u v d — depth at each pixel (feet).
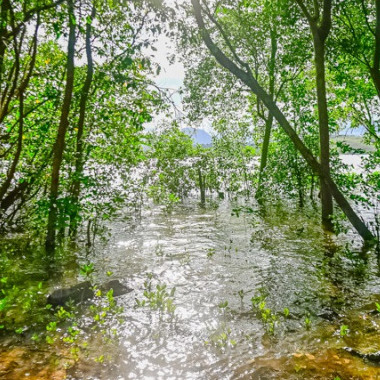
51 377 15.85
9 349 18.19
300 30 56.08
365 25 51.60
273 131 72.49
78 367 16.70
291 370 16.31
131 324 21.06
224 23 56.85
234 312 22.70
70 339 18.75
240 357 17.57
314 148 65.57
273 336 19.61
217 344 18.71
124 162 46.26
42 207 35.76
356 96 63.41
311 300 24.39
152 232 45.93
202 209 63.93
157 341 19.15
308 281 27.96
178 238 42.68
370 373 15.89
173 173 77.61
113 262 33.32
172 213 59.93
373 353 17.20
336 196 39.52
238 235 43.86
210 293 25.85
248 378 15.83
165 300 23.89
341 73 58.13
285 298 24.84
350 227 46.39
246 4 43.68
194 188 83.51
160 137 73.67
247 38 57.16
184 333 20.03
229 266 31.94
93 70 44.70
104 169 43.70
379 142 60.59
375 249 36.22
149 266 32.07
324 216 48.34
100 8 37.76
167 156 78.43
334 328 20.33
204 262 33.12
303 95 66.44
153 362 17.20
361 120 66.49
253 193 81.71
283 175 64.54
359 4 50.16
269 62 68.85
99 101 43.78
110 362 17.15
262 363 16.99
